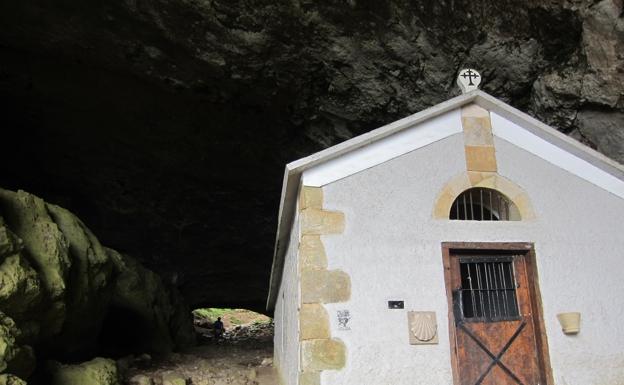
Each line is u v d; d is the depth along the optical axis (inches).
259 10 298.5
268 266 583.8
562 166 211.3
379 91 343.9
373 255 186.4
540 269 197.6
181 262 555.5
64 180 462.3
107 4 305.0
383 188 194.5
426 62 313.1
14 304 177.3
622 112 256.2
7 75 362.9
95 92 385.4
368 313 180.1
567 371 187.9
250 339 589.0
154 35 325.7
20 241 186.2
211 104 393.7
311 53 326.3
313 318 176.4
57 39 333.4
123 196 487.5
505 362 189.3
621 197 211.9
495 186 205.0
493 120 213.0
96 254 262.2
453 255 197.2
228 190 498.3
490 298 197.3
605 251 204.4
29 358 172.9
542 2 255.8
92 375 214.1
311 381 170.4
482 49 294.8
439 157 203.6
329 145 413.1
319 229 185.5
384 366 176.1
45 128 414.6
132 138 433.7
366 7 289.9
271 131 418.9
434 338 181.8
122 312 346.0
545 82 286.0
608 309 197.6
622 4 226.5
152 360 337.4
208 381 272.5
